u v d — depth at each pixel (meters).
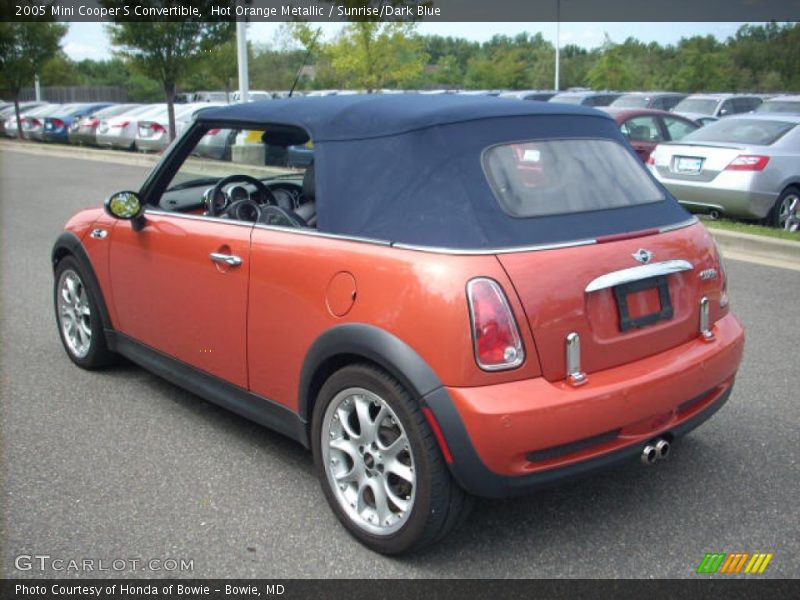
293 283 3.37
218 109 4.04
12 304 6.74
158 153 20.70
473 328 2.78
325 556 3.13
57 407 4.56
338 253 3.20
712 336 3.46
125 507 3.47
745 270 7.84
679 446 4.06
